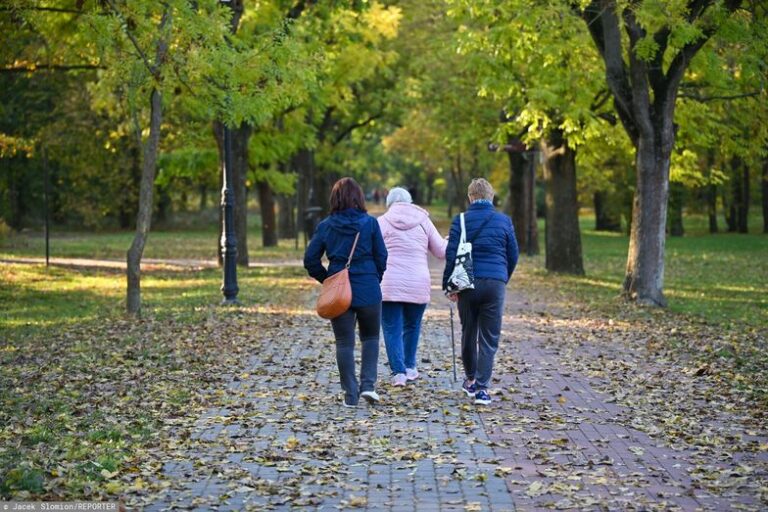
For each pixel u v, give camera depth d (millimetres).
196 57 15781
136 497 6527
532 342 14219
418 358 12578
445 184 90500
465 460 7508
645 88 19109
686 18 17547
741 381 10898
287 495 6598
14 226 53438
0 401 9617
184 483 6875
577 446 7953
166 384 10664
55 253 37250
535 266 32344
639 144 19750
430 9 37594
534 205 38656
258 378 11125
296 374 11406
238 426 8695
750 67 17906
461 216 9844
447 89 32688
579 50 20922
